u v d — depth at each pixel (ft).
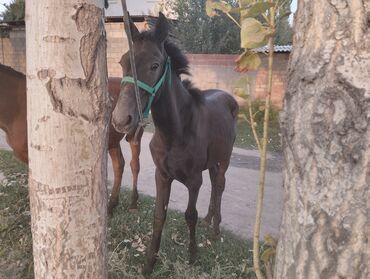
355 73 2.48
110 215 13.94
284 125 2.93
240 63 3.37
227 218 14.62
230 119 12.17
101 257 4.98
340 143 2.55
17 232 11.51
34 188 4.65
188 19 44.96
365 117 2.46
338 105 2.55
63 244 4.64
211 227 13.16
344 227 2.55
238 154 25.13
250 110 3.47
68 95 4.39
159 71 8.07
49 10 4.17
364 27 2.48
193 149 9.18
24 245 10.75
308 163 2.71
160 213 9.73
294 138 2.81
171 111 8.52
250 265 10.19
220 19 44.01
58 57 4.28
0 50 47.11
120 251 10.71
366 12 2.48
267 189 18.29
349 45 2.52
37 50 4.31
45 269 4.76
